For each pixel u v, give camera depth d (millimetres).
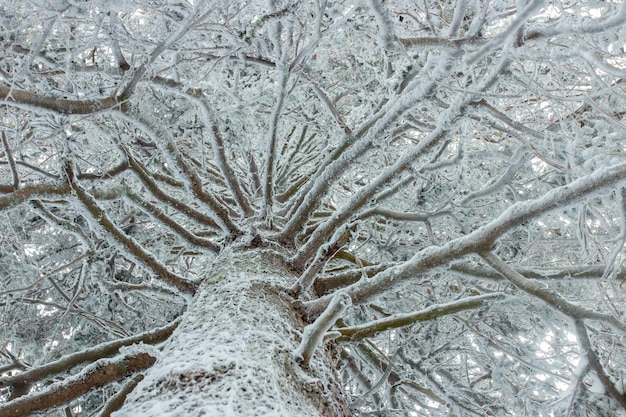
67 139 3451
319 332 2238
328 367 2602
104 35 3641
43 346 5090
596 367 3025
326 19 3561
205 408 1774
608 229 3393
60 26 3348
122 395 3260
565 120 3676
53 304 4727
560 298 3086
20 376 3246
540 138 3613
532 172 4371
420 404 5203
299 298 3016
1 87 2846
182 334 2473
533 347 4762
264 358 2160
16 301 4656
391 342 5520
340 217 3668
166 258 5297
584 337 3078
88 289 5258
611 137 3143
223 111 3854
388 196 4246
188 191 3846
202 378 1975
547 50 2982
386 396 4895
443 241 5398
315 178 4246
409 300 5430
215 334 2344
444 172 5215
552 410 3273
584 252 3572
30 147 5023
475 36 2701
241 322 2461
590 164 3070
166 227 4125
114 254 4285
